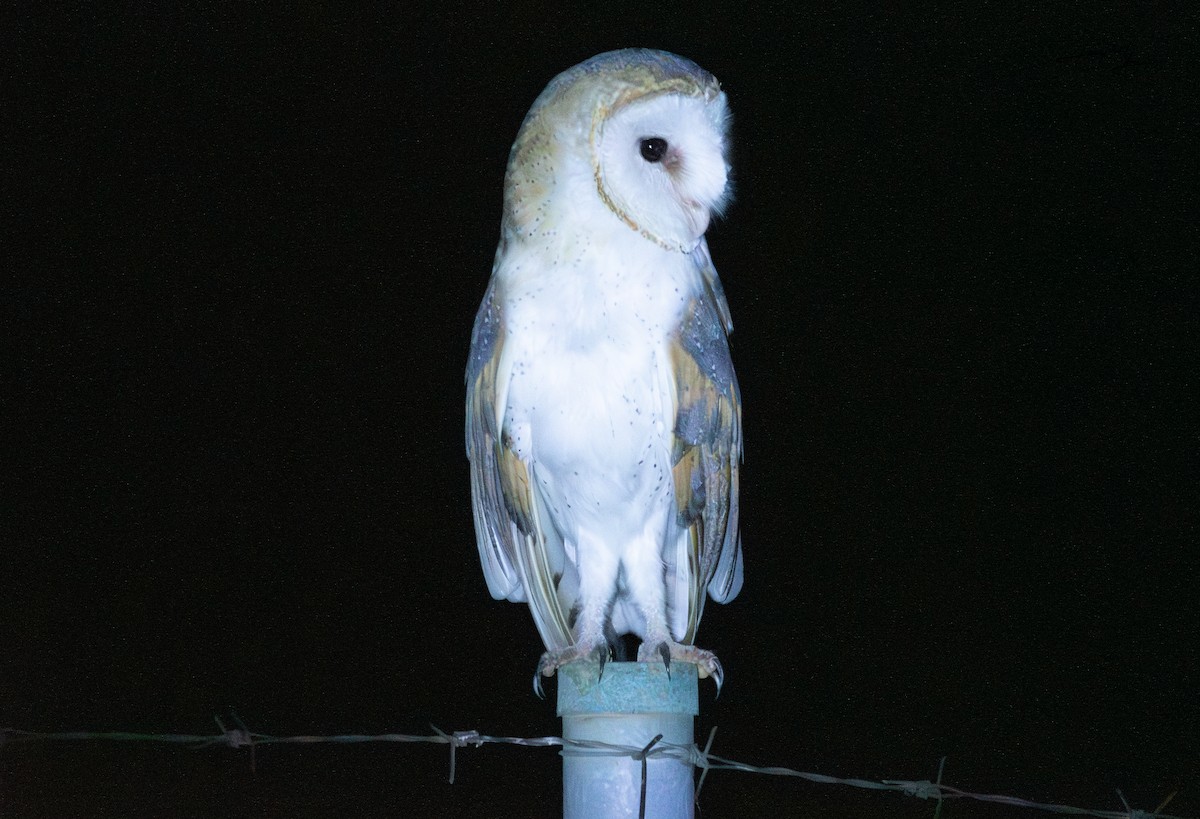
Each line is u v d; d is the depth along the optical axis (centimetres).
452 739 185
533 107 251
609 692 183
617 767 181
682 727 186
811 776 189
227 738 185
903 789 193
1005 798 194
